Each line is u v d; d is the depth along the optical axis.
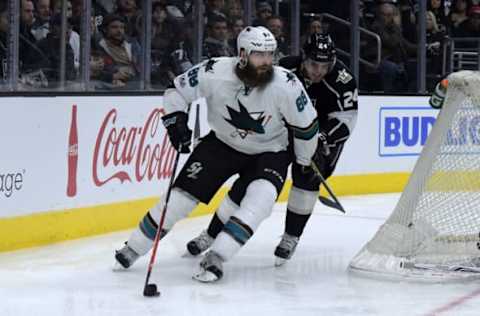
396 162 13.28
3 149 7.95
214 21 11.23
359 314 6.13
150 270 6.55
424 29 13.64
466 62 14.40
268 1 11.98
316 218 10.48
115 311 6.06
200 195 6.95
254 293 6.67
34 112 8.23
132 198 9.52
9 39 8.46
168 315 5.99
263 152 7.04
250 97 6.71
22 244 8.23
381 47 13.34
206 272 6.93
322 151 7.23
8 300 6.34
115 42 9.91
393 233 7.45
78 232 8.83
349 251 8.49
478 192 7.58
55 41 9.06
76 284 6.85
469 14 14.48
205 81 6.77
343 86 7.23
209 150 7.04
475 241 7.50
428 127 13.69
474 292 6.80
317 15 12.68
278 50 12.15
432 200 7.53
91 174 8.95
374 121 12.94
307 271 7.53
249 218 6.75
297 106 6.73
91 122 8.88
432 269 7.26
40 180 8.35
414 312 6.20
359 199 12.30
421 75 13.69
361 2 13.21
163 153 9.95
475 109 7.53
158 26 10.52
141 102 9.55
